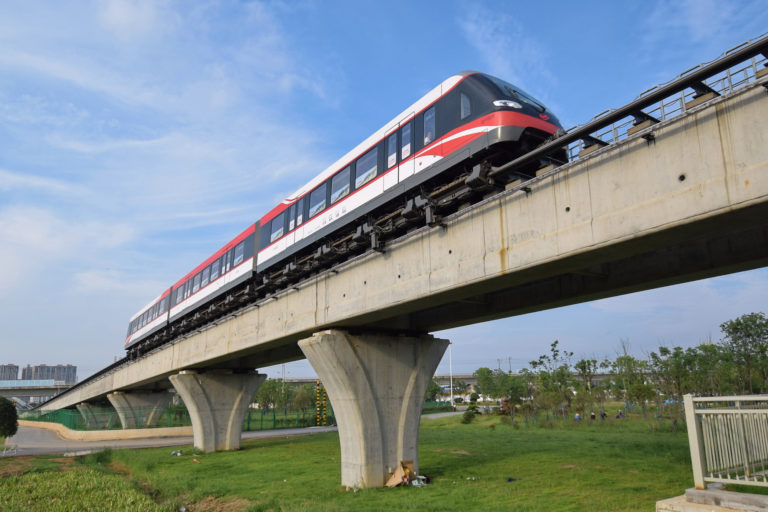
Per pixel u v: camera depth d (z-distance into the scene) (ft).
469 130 47.88
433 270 47.26
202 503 60.90
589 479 58.39
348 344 61.87
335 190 66.95
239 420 114.01
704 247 39.37
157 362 133.80
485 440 106.32
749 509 24.13
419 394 65.31
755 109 26.68
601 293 47.26
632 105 32.22
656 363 127.65
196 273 120.37
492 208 41.73
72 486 68.95
